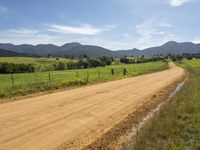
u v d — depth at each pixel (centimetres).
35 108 1411
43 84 2502
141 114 1357
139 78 3800
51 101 1650
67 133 984
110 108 1474
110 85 2714
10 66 7962
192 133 900
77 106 1495
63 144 866
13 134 944
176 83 2992
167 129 925
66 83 2666
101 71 6462
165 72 5691
